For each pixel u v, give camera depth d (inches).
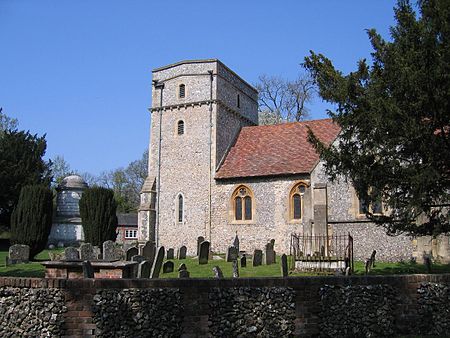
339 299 374.3
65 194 1664.6
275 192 1083.9
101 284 343.0
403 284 395.5
